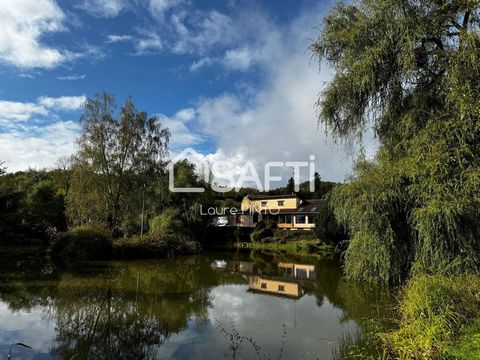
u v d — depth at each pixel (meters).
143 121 28.78
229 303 11.28
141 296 12.02
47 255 23.14
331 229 26.02
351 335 7.68
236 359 6.49
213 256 26.92
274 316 9.56
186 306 10.73
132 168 27.89
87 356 6.76
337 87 9.44
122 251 23.41
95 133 26.58
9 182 44.69
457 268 7.75
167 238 26.23
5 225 31.39
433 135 8.04
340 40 9.41
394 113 9.32
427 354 5.16
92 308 10.30
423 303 6.11
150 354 6.86
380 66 8.87
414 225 8.59
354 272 10.09
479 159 7.61
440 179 7.77
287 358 6.46
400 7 8.45
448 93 8.01
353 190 9.43
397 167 8.73
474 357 4.71
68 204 26.98
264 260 24.41
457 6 8.23
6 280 14.38
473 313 6.05
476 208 7.49
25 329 8.34
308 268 20.38
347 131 9.84
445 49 8.49
